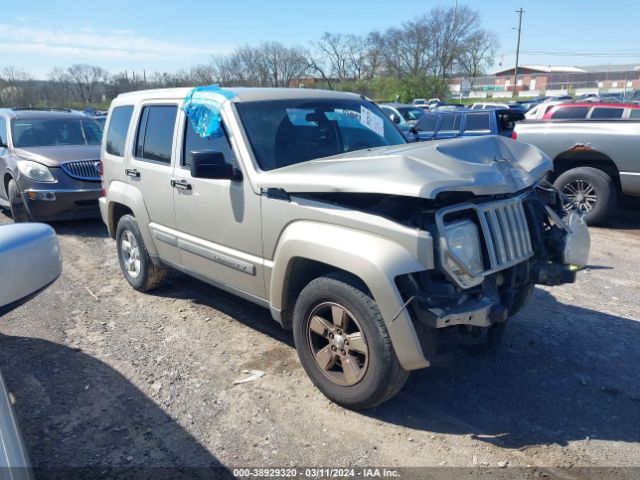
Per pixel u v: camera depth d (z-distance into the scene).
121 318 5.17
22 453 2.16
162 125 5.04
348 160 3.65
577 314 5.13
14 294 2.45
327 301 3.50
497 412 3.58
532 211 3.83
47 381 4.01
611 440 3.29
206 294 5.75
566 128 8.57
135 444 3.30
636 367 4.15
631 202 9.32
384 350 3.22
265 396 3.79
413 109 22.09
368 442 3.30
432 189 2.96
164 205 4.95
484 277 3.30
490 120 11.97
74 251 7.61
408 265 3.07
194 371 4.14
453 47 61.97
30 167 8.50
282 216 3.72
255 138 4.13
